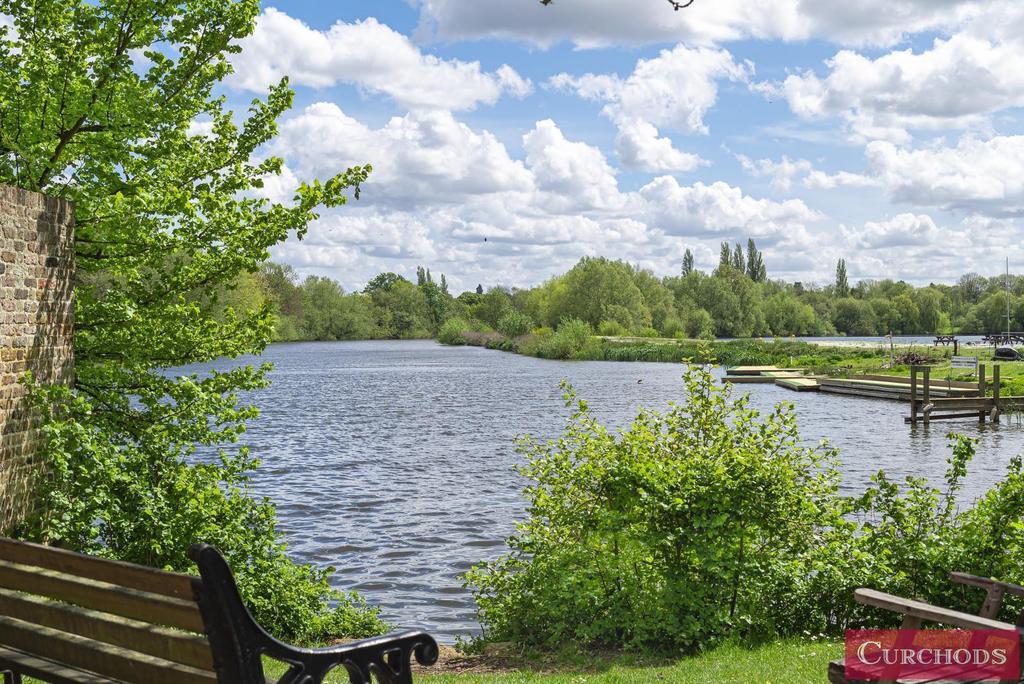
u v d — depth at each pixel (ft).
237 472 40.98
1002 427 123.65
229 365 238.89
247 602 35.09
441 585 47.65
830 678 16.90
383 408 152.25
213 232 40.37
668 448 32.50
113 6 39.83
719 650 27.94
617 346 326.44
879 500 31.09
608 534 31.14
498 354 380.58
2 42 38.78
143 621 12.35
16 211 30.22
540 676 26.40
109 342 41.04
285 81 45.39
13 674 15.02
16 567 14.02
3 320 29.60
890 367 208.03
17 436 30.32
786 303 593.01
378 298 647.97
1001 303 556.10
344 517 64.59
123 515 34.37
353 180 41.88
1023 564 28.45
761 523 29.94
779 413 32.04
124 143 40.09
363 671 12.43
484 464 88.53
